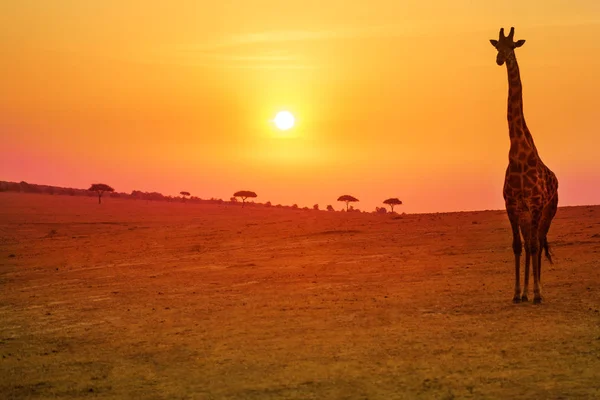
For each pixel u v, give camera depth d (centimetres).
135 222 6378
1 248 3950
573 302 1570
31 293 2258
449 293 1792
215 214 7938
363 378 1088
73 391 1112
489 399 968
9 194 10294
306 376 1113
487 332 1329
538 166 1628
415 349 1234
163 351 1326
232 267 2692
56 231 5203
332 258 2822
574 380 1021
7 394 1118
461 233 3378
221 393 1056
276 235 4012
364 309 1623
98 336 1499
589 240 2695
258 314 1634
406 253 2817
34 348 1427
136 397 1062
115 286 2306
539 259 1700
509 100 1673
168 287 2209
